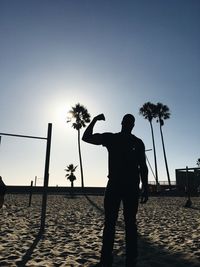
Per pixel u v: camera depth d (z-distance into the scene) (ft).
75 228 26.27
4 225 27.02
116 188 10.75
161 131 180.86
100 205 61.26
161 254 15.99
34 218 33.73
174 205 62.95
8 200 73.15
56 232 23.79
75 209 49.21
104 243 10.73
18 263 13.70
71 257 15.05
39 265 13.33
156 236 21.98
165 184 167.73
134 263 10.77
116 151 11.07
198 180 139.74
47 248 17.30
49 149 26.27
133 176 10.91
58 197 101.65
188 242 19.24
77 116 161.27
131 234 10.86
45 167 26.03
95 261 14.21
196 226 28.07
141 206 59.06
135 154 11.18
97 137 11.28
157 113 180.24
